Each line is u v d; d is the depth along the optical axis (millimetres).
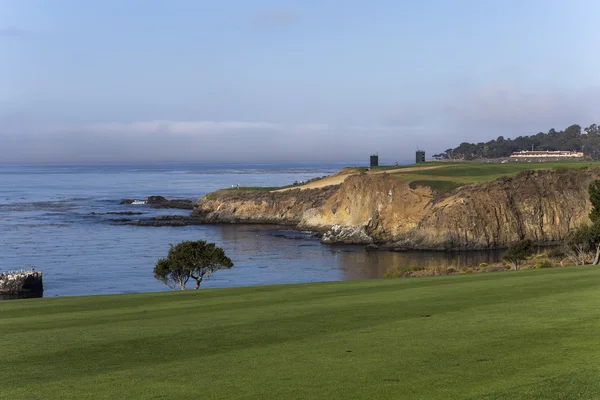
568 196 111625
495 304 27656
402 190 120000
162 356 21062
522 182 113375
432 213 109188
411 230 109750
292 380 17438
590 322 22594
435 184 119250
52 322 28969
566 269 42562
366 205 124500
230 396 16328
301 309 29062
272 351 20922
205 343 22656
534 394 15211
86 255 99438
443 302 29047
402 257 98000
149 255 99375
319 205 149750
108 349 22344
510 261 71438
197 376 18312
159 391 17000
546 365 17531
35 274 72438
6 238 120562
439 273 68062
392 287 36531
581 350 18875
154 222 149875
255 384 17250
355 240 115688
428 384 16453
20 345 23391
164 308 32125
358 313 27172
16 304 36000
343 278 77750
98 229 137125
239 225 150250
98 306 34219
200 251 55438
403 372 17656
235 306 31531
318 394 16141
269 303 32000
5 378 18922
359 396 15828
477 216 106625
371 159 199375
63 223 147875
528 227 109062
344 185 134125
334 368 18422
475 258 95312
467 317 24969
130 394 16844
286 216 154125
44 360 21062
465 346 20156
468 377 16859
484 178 123750
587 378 16156
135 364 20156
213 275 81000
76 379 18578
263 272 83562
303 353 20406
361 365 18609
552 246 105062
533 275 38625
